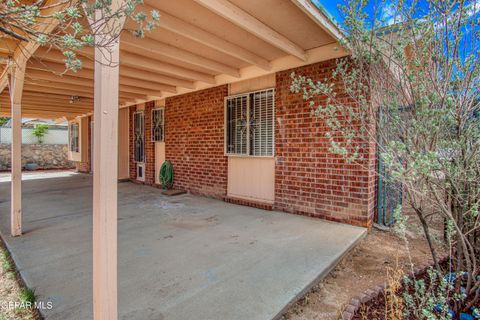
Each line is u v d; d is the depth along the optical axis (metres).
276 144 5.04
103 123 1.63
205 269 2.69
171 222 4.36
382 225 4.26
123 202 5.84
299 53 4.16
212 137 6.22
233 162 5.86
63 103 8.09
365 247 3.52
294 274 2.58
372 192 4.19
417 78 1.98
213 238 3.60
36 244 3.38
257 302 2.13
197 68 5.30
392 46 2.13
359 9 2.21
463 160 1.89
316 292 2.43
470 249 2.03
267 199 5.31
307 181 4.64
